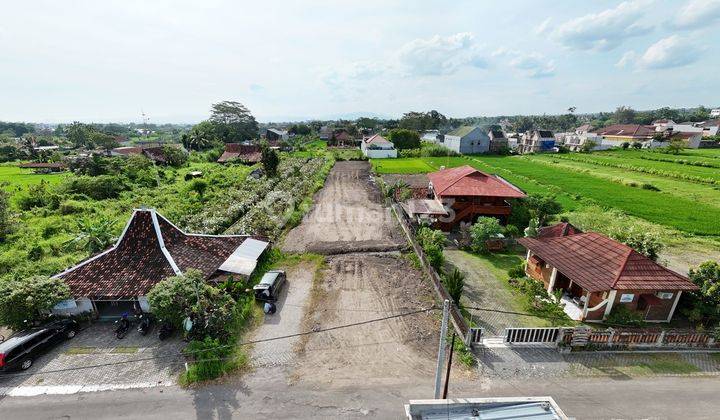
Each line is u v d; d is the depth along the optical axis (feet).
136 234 71.46
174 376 51.42
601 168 227.40
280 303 70.79
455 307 62.90
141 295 61.82
